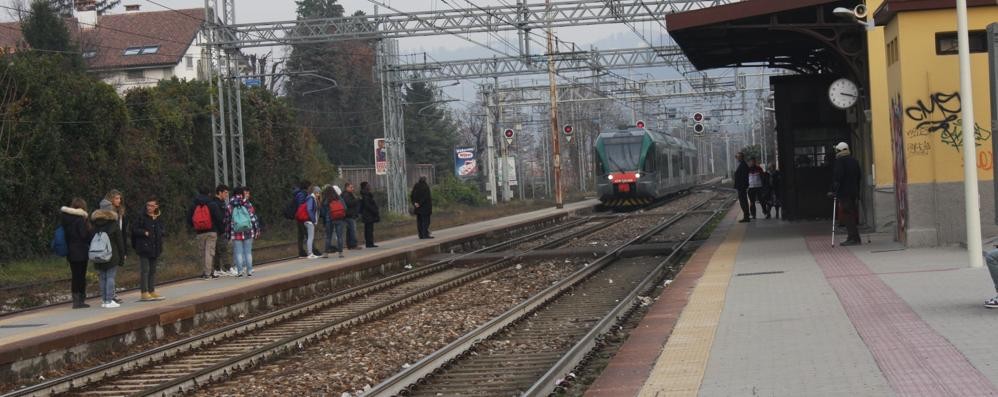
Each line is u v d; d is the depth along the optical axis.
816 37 24.81
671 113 86.94
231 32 40.62
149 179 41.44
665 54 53.00
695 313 13.77
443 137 105.69
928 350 9.62
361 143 93.25
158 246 19.31
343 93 92.19
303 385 12.09
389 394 10.91
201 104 47.28
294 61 91.19
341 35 40.78
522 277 24.25
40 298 23.73
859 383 8.50
